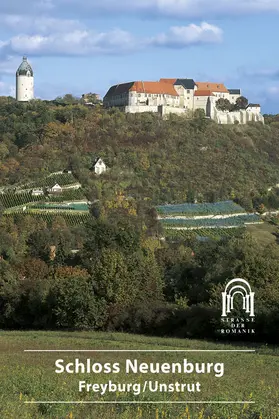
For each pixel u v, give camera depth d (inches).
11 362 2107.5
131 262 3427.7
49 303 3373.5
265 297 2876.5
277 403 1438.2
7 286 3590.1
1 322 3558.1
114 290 3221.0
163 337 2866.6
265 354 2406.5
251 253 3267.7
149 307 3083.2
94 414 1315.2
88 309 3132.4
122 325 3112.7
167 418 1305.4
